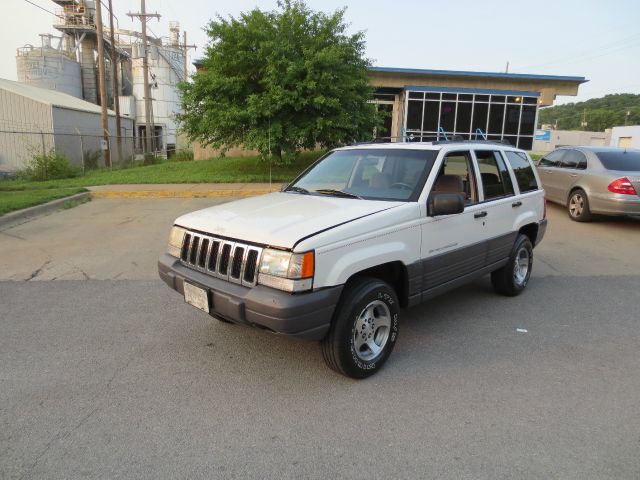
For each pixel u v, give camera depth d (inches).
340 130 637.9
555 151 448.8
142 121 1664.6
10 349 162.7
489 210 189.0
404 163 172.9
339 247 130.7
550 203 480.1
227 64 632.4
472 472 103.3
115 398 132.5
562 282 242.7
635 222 395.9
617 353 162.2
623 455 108.7
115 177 680.4
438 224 163.2
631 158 382.0
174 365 152.0
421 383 141.9
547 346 167.5
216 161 856.9
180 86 657.0
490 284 240.1
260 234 131.2
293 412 126.3
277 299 122.5
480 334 177.8
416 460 107.3
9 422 120.8
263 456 108.6
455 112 1061.8
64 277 245.0
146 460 107.0
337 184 179.9
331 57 594.2
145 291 223.5
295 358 157.5
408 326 185.6
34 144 915.4
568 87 1079.0
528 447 111.7
